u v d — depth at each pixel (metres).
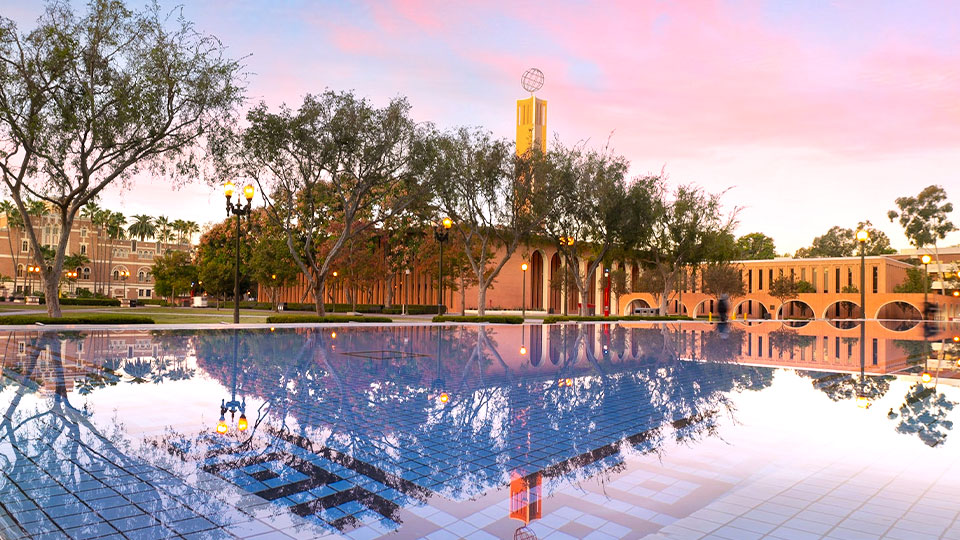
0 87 21.62
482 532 3.64
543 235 40.97
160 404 7.65
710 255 45.75
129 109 22.58
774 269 78.06
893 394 9.16
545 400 8.44
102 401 7.82
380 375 10.96
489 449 5.67
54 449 5.38
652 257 48.19
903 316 72.19
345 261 51.41
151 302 98.62
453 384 9.94
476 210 34.72
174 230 126.56
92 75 23.03
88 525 3.68
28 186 23.64
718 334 27.17
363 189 30.20
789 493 4.40
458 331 27.41
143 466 4.89
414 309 59.62
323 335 22.69
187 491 4.33
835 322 51.72
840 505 4.13
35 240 24.27
